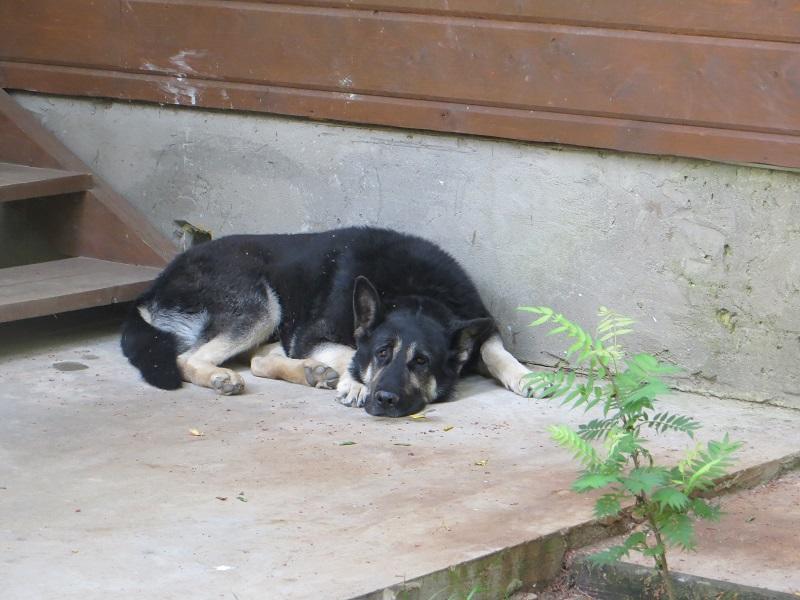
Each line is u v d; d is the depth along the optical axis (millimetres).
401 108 8133
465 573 5039
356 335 7527
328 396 7465
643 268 7570
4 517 5418
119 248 9086
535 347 8016
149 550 5090
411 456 6352
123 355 8148
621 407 4789
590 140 7523
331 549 5137
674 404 7344
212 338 7938
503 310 8102
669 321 7555
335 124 8484
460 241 8188
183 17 8766
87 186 9141
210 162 9000
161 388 7469
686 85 7203
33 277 8539
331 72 8336
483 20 7766
